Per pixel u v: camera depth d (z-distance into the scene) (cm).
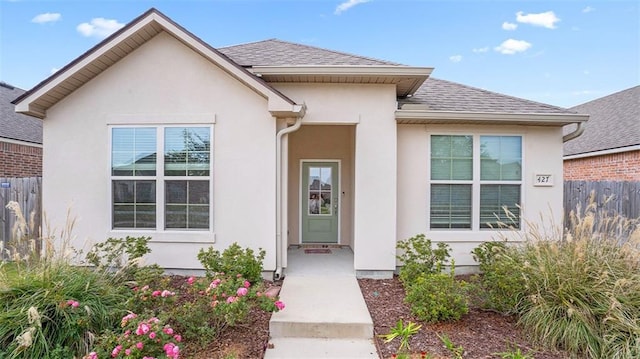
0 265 456
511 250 554
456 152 700
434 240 690
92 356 321
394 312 494
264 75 641
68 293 404
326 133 945
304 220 952
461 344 404
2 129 1083
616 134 1167
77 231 646
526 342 410
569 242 493
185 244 639
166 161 643
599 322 398
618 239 507
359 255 665
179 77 639
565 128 1032
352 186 873
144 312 404
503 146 704
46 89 603
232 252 562
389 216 668
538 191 705
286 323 446
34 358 347
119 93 643
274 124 636
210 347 394
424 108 678
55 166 649
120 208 647
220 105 637
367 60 743
